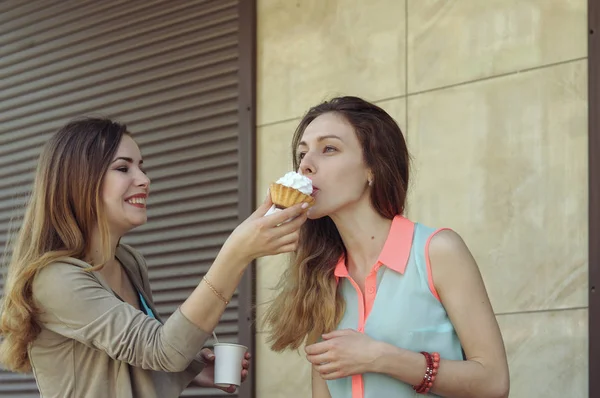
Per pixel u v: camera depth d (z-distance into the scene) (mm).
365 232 2439
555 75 3730
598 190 3535
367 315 2387
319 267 2506
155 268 4758
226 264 2402
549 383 3596
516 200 3770
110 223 2703
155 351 2436
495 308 3758
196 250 4648
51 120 5281
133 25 5027
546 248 3670
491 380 2244
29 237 2684
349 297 2453
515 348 3689
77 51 5215
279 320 2559
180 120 4777
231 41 4660
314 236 2547
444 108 4016
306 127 2539
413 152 4070
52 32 5348
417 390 2240
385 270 2387
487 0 3949
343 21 4371
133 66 4992
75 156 2664
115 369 2557
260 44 4609
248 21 4609
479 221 3850
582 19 3688
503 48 3883
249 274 4418
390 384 2303
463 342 2297
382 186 2430
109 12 5125
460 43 4008
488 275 3797
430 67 4078
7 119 5469
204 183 4656
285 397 4262
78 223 2664
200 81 4742
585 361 3527
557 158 3689
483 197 3852
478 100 3924
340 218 2443
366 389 2318
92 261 2684
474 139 3910
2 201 5406
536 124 3756
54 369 2582
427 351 2301
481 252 3826
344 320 2439
